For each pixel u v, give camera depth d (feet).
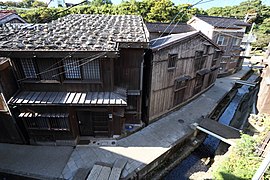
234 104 67.21
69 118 32.53
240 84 82.23
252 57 115.34
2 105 31.35
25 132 35.32
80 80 32.09
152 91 40.04
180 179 34.94
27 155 33.50
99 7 95.81
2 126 34.06
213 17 82.74
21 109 31.30
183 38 39.99
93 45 28.81
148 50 36.17
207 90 66.13
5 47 27.27
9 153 33.86
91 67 30.89
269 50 76.89
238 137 39.58
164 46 36.35
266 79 50.57
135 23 42.65
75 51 27.12
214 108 54.03
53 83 31.55
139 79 36.27
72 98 30.86
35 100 29.91
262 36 125.59
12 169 30.42
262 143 30.78
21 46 27.35
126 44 30.78
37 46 27.61
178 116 48.29
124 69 35.01
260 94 52.70
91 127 36.35
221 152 39.81
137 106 39.52
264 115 44.70
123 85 36.73
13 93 32.45
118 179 28.53
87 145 36.29
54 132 34.06
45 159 32.68
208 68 58.49
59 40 30.27
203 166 37.99
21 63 29.84
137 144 37.17
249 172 26.50
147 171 33.65
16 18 52.65
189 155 40.75
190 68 48.57
